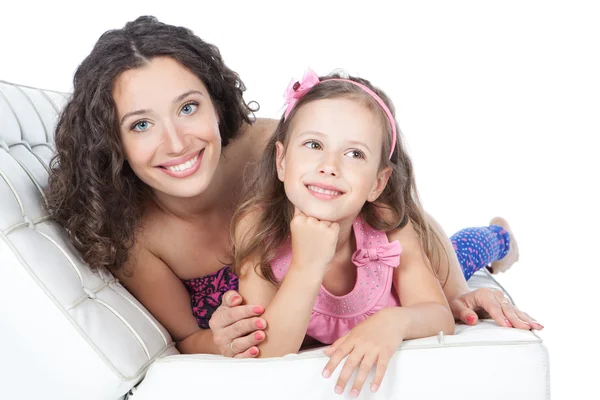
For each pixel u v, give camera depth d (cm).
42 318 153
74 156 179
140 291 195
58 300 153
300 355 150
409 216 189
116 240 182
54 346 154
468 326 176
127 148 176
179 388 151
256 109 217
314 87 170
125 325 165
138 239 193
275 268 179
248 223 179
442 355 146
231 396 148
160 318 197
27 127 202
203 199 195
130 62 170
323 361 148
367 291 180
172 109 173
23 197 168
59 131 181
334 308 181
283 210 181
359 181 161
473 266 243
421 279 178
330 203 160
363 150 162
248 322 160
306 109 166
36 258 155
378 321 152
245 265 177
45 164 195
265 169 183
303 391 147
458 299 188
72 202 178
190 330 199
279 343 160
